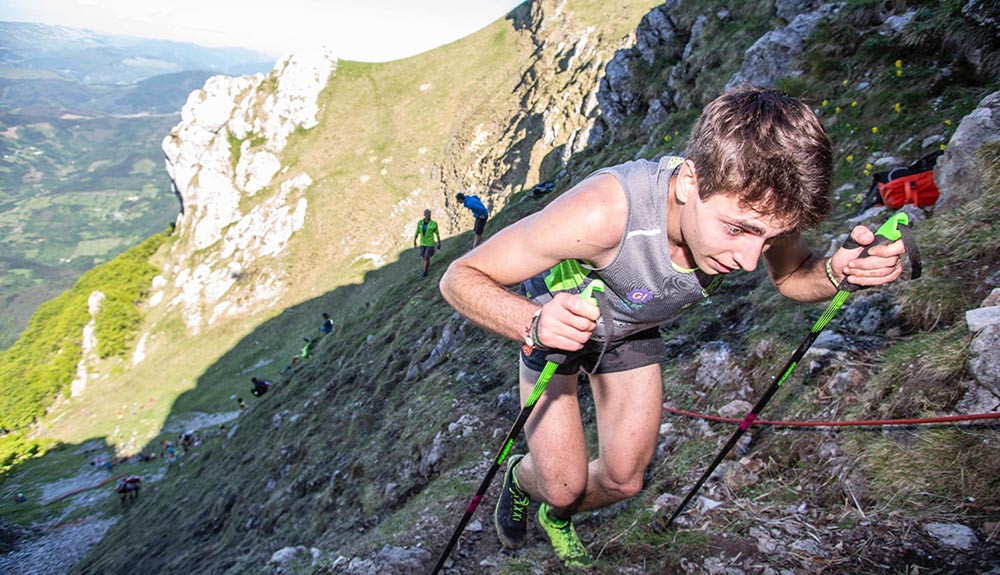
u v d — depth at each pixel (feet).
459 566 12.23
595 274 7.24
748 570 8.42
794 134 5.13
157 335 228.02
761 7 48.91
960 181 14.23
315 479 37.22
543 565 10.28
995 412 8.51
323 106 250.57
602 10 200.13
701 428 12.36
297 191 227.20
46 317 280.72
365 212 212.84
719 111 5.42
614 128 65.92
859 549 7.98
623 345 8.21
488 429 22.72
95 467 161.48
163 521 72.02
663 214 6.18
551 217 6.45
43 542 118.73
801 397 11.20
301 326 182.09
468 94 234.17
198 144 261.44
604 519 11.03
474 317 6.75
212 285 220.64
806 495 9.37
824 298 7.98
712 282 6.94
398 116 242.37
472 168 188.34
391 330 56.70
